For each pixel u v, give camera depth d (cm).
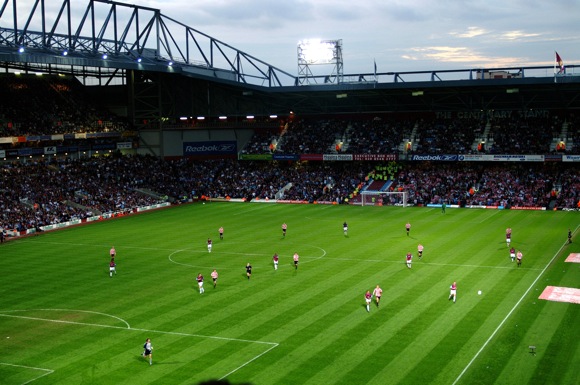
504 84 11869
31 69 13738
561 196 11544
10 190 11175
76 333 5175
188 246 8594
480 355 4500
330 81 14212
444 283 6400
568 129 12988
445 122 14075
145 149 14812
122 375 4316
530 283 6328
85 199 11612
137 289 6450
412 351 4600
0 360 4647
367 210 11719
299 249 8231
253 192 13362
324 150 14050
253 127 15025
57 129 13088
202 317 5488
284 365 4400
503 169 12888
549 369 4241
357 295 6028
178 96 14625
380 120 14625
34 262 7825
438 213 11150
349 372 4259
